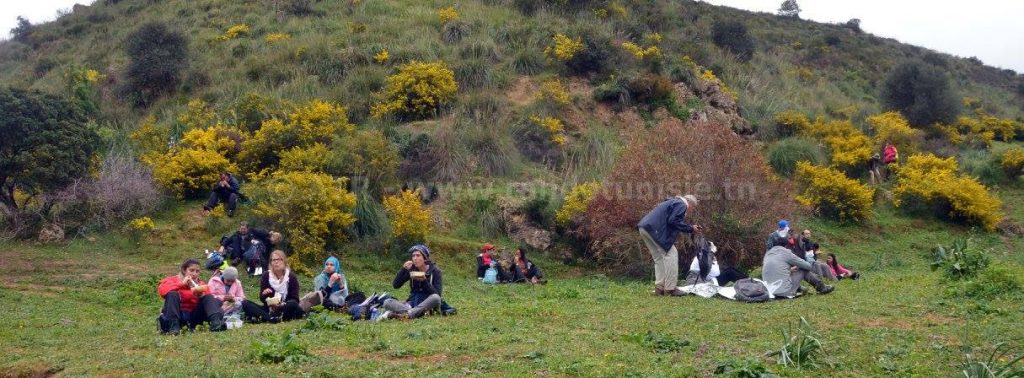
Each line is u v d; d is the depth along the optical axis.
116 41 33.75
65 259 15.65
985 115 37.78
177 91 26.81
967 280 10.32
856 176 25.05
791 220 16.34
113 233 16.94
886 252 20.08
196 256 16.23
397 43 28.05
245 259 15.30
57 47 36.78
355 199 17.28
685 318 8.55
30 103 16.92
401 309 9.31
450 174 19.89
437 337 7.61
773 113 27.88
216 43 30.77
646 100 26.03
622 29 31.23
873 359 6.21
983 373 5.32
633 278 16.30
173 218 17.64
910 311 8.47
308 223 16.33
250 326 9.05
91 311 11.70
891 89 33.47
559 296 12.09
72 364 6.79
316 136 19.91
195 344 7.59
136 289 13.34
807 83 36.66
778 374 5.79
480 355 6.67
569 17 32.03
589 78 26.98
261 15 34.12
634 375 5.80
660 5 37.94
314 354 6.77
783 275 10.37
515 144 22.30
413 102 23.36
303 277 15.59
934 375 5.70
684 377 5.77
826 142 26.30
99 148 19.00
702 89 27.72
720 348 6.73
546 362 6.28
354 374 5.98
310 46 27.62
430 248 17.22
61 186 17.02
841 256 19.41
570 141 23.28
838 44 50.22
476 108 23.55
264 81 26.22
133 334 8.91
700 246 13.68
